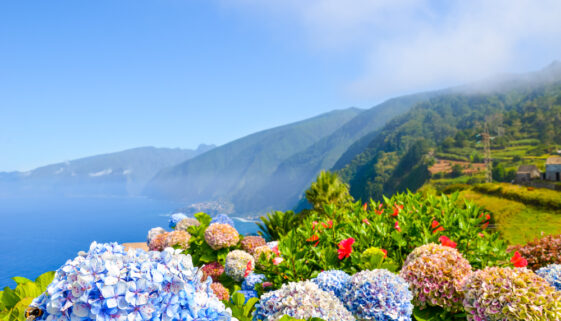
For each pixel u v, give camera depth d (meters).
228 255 5.34
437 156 142.38
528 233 13.64
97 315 1.61
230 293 4.95
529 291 2.90
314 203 13.01
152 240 6.62
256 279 4.46
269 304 2.55
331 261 3.96
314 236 4.48
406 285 2.99
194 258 6.26
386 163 179.12
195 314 1.84
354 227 4.44
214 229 6.01
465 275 3.28
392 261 3.82
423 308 3.39
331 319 2.43
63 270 1.74
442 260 3.31
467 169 122.44
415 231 4.20
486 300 2.99
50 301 1.67
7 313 2.23
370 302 2.88
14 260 116.44
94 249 1.92
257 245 6.14
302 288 2.55
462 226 4.21
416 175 135.12
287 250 3.77
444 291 3.21
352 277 3.16
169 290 1.81
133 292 1.70
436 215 4.63
